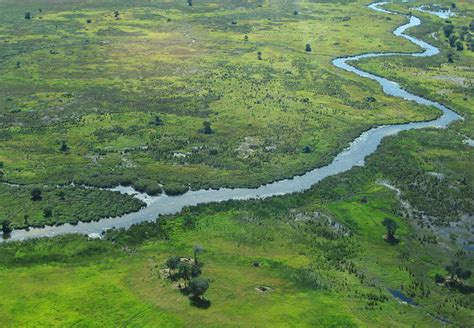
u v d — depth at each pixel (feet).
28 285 337.93
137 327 303.68
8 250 370.32
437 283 348.38
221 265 361.10
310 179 478.18
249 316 313.53
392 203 441.27
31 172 474.49
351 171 488.44
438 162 507.71
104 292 332.19
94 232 397.80
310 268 360.48
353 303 327.26
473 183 472.44
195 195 449.06
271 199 440.45
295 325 307.17
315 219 417.49
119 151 516.73
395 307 325.01
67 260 364.38
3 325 303.27
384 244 389.39
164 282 342.85
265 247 382.42
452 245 389.19
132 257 369.09
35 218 408.87
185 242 387.34
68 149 517.96
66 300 324.60
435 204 440.04
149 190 449.06
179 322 307.58
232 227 404.36
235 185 462.60
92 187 458.09
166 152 515.91
